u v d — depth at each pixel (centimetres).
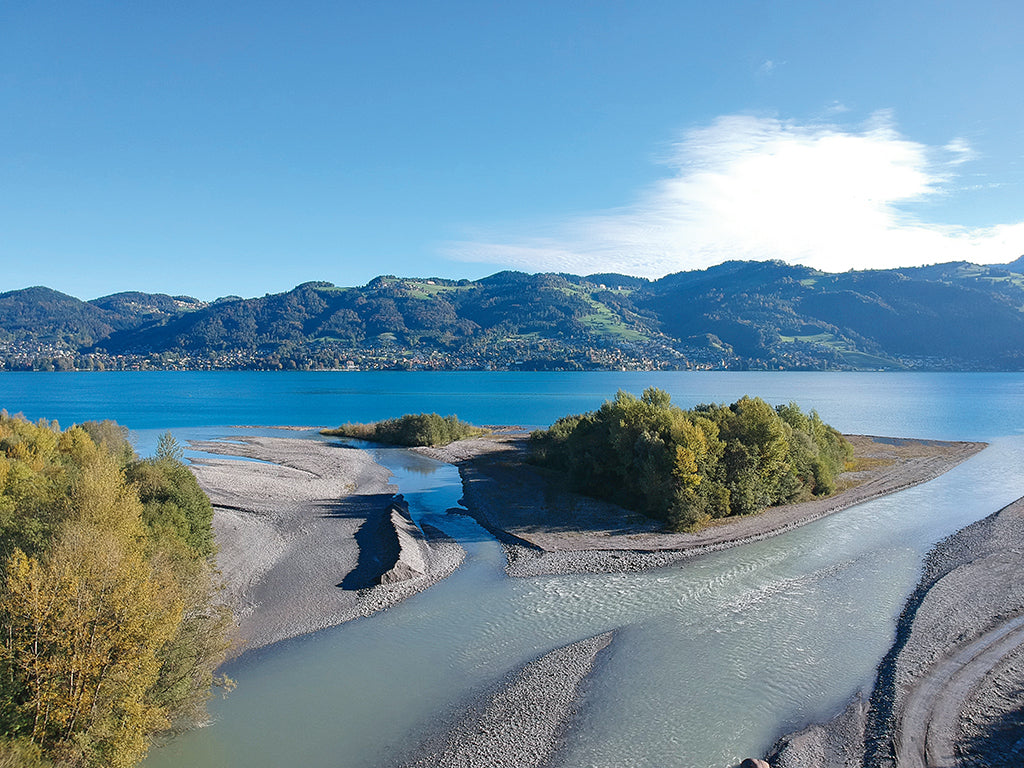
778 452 5147
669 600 3303
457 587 3531
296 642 2847
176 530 3194
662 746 2053
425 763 1989
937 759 1934
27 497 2867
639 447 4941
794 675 2495
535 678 2494
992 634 2773
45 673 1636
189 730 2134
